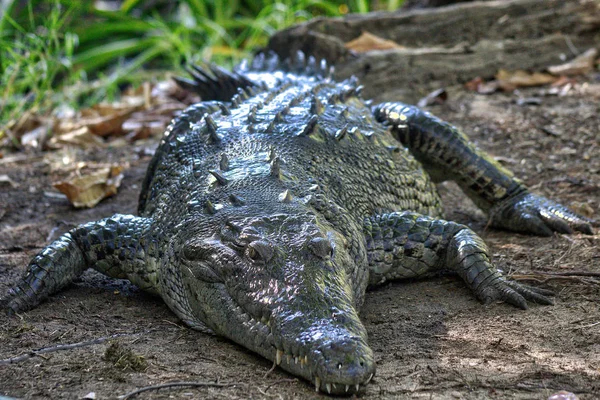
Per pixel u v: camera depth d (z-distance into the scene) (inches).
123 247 239.0
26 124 450.9
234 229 200.2
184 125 293.6
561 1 493.0
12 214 339.0
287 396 170.4
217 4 657.6
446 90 461.4
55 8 496.7
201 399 169.2
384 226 241.4
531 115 415.8
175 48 648.4
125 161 402.6
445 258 242.7
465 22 486.9
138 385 176.1
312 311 178.4
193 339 205.6
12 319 221.3
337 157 252.4
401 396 170.4
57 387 175.8
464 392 172.1
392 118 312.5
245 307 188.2
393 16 481.7
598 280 234.4
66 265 238.4
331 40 449.4
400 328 209.5
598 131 387.2
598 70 474.6
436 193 299.6
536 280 237.9
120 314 225.9
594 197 323.0
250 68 406.0
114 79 577.3
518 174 353.7
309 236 195.2
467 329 207.3
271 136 252.1
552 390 171.8
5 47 467.8
